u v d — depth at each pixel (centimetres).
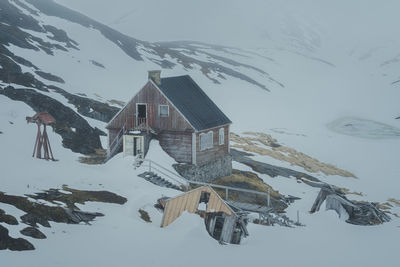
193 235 2798
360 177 6938
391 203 5541
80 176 3847
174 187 4012
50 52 9588
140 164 4259
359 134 10200
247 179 5134
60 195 3145
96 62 10619
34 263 2222
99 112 6581
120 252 2497
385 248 3206
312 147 8631
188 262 2503
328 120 11694
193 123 4462
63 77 8556
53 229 2625
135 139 4434
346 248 3116
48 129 5272
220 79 13412
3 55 7281
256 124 10175
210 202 2966
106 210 3091
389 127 10944
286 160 6969
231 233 2869
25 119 5316
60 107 5928
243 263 2586
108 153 4706
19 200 2806
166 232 2806
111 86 9506
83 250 2452
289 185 5438
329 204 3984
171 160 4475
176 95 4669
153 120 4575
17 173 3559
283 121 10912
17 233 2423
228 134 5125
